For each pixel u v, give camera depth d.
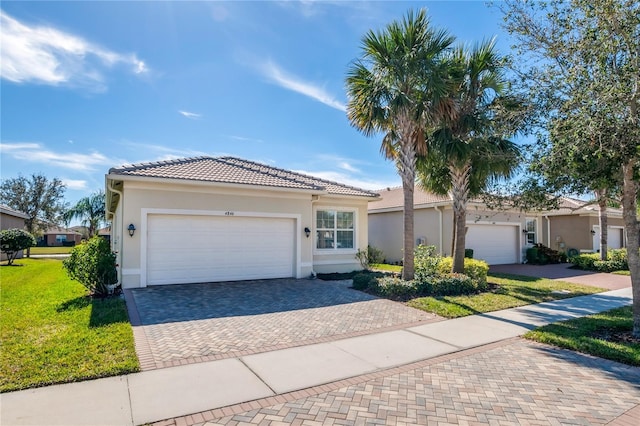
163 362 5.61
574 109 6.39
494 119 8.77
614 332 7.36
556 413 4.13
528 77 7.23
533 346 6.54
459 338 6.97
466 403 4.36
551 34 6.82
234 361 5.69
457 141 12.01
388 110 11.83
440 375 5.20
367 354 6.06
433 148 12.62
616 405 4.32
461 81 12.55
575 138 6.02
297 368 5.44
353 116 12.59
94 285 10.45
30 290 12.01
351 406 4.28
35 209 44.84
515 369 5.44
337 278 14.42
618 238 27.12
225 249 12.97
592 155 6.11
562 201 8.16
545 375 5.21
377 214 24.58
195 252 12.48
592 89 5.97
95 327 7.26
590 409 4.22
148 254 11.79
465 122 12.38
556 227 26.09
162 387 4.73
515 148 10.55
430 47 11.32
